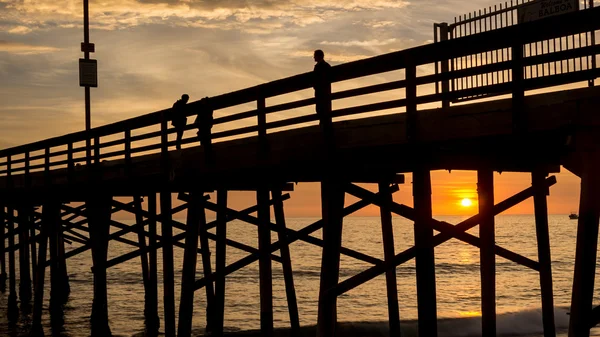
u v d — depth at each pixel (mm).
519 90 7211
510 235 97938
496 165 9875
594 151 6598
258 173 11672
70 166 17469
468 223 9719
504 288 38594
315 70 9500
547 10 10102
